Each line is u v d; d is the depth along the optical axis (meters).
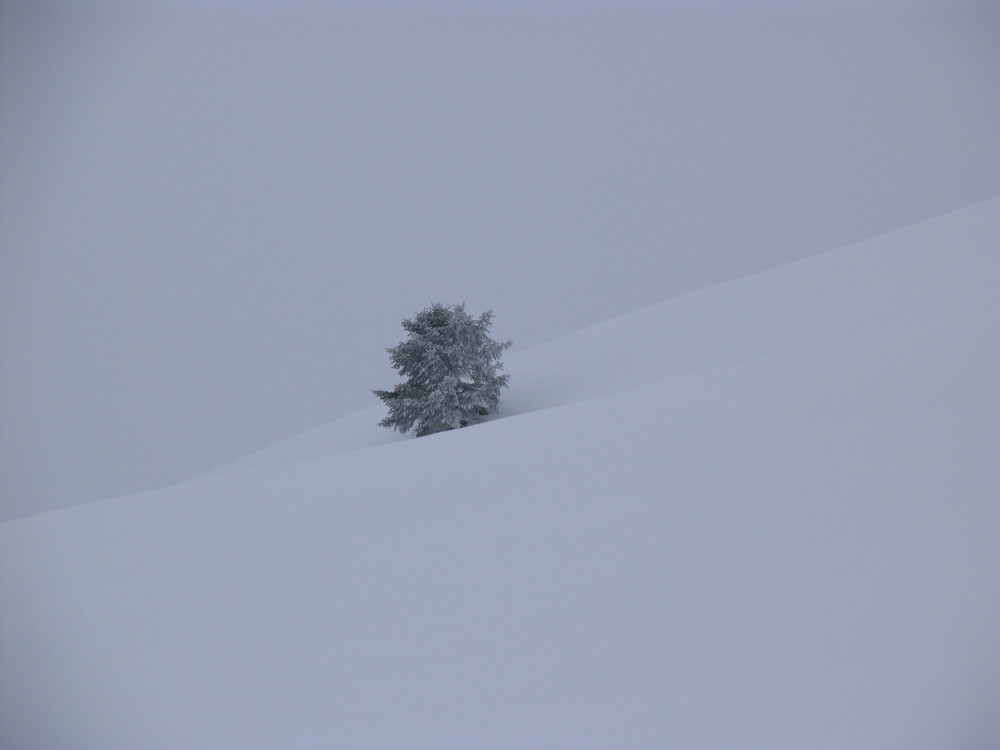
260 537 6.36
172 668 3.98
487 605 4.09
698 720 2.79
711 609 3.54
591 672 3.22
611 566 4.28
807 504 4.50
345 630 4.10
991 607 3.10
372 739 3.00
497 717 3.02
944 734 2.54
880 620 3.17
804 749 2.57
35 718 3.61
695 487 5.24
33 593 5.61
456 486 6.76
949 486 4.27
